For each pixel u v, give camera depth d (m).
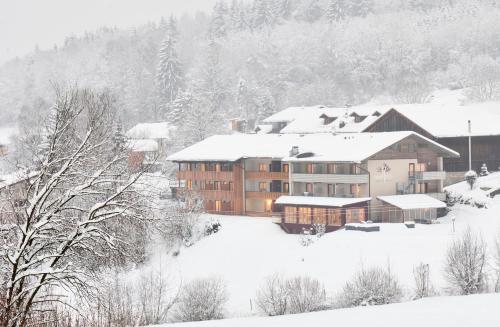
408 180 89.38
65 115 25.95
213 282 56.53
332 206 81.94
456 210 86.12
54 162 24.92
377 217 85.69
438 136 97.19
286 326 25.33
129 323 33.66
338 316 27.59
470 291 53.34
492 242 68.81
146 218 25.45
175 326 27.42
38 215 24.33
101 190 26.28
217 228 83.00
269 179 95.38
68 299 33.97
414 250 68.38
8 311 23.33
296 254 72.75
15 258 23.55
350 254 69.81
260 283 65.94
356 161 84.00
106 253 25.61
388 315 26.86
